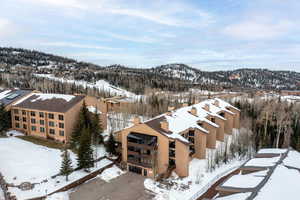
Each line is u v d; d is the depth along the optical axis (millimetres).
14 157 40188
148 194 33281
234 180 24953
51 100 54656
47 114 51219
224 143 55344
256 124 62125
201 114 55344
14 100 56938
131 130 41531
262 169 26453
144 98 104438
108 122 68688
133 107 84500
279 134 53406
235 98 98062
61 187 32906
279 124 57719
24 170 36062
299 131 55625
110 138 44781
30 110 52688
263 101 90312
